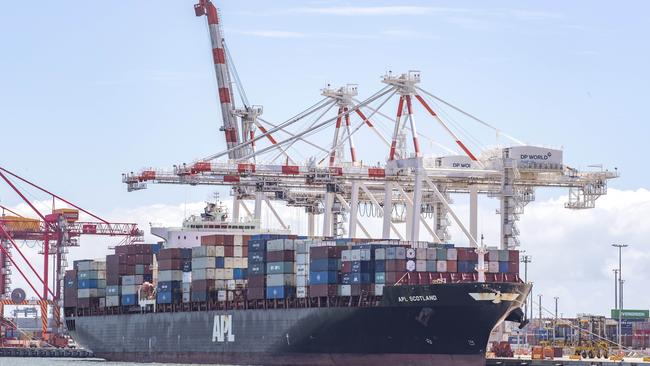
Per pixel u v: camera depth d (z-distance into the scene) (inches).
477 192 6697.8
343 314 5639.8
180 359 6614.2
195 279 6422.2
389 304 5472.4
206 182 6870.1
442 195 6811.0
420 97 6417.3
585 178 6614.2
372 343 5610.2
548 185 6599.4
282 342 5969.5
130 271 6988.2
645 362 5300.2
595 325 6924.2
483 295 5280.5
